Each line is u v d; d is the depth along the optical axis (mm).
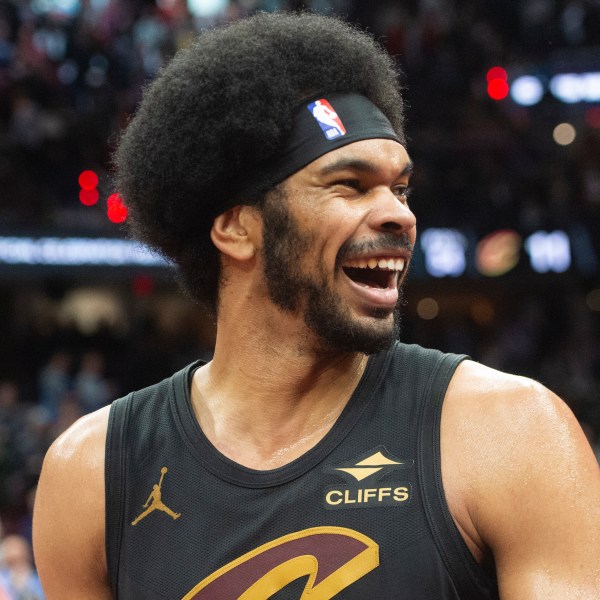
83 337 31875
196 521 3352
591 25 29859
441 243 27156
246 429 3502
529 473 3109
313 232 3338
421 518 3168
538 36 30172
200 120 3498
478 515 3152
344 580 3148
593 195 27828
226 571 3250
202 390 3676
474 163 27516
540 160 28297
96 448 3602
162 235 3762
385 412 3367
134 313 34344
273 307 3473
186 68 3584
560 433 3166
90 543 3543
